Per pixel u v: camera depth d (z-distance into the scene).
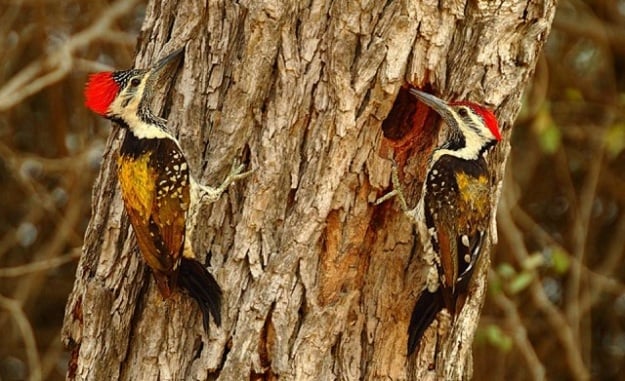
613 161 22.00
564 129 21.03
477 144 11.69
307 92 11.26
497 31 11.62
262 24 11.23
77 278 12.09
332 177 11.11
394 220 11.55
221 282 11.21
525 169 21.58
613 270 21.83
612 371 22.28
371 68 11.07
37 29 20.45
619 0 21.77
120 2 19.89
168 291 10.91
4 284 21.31
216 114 11.45
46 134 21.50
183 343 11.40
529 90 20.19
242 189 11.36
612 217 22.00
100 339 11.64
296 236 11.12
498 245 20.66
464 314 12.08
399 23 11.15
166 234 11.00
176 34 11.81
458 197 11.52
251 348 11.07
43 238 21.25
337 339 11.38
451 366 11.93
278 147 11.24
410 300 11.55
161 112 11.74
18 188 21.47
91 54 20.47
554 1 12.04
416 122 12.12
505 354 21.05
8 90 18.36
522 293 21.22
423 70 11.34
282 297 11.12
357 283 11.49
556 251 18.88
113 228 11.74
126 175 11.20
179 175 11.04
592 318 22.22
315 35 11.28
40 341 21.53
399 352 11.60
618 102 20.72
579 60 21.78
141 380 11.40
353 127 11.08
